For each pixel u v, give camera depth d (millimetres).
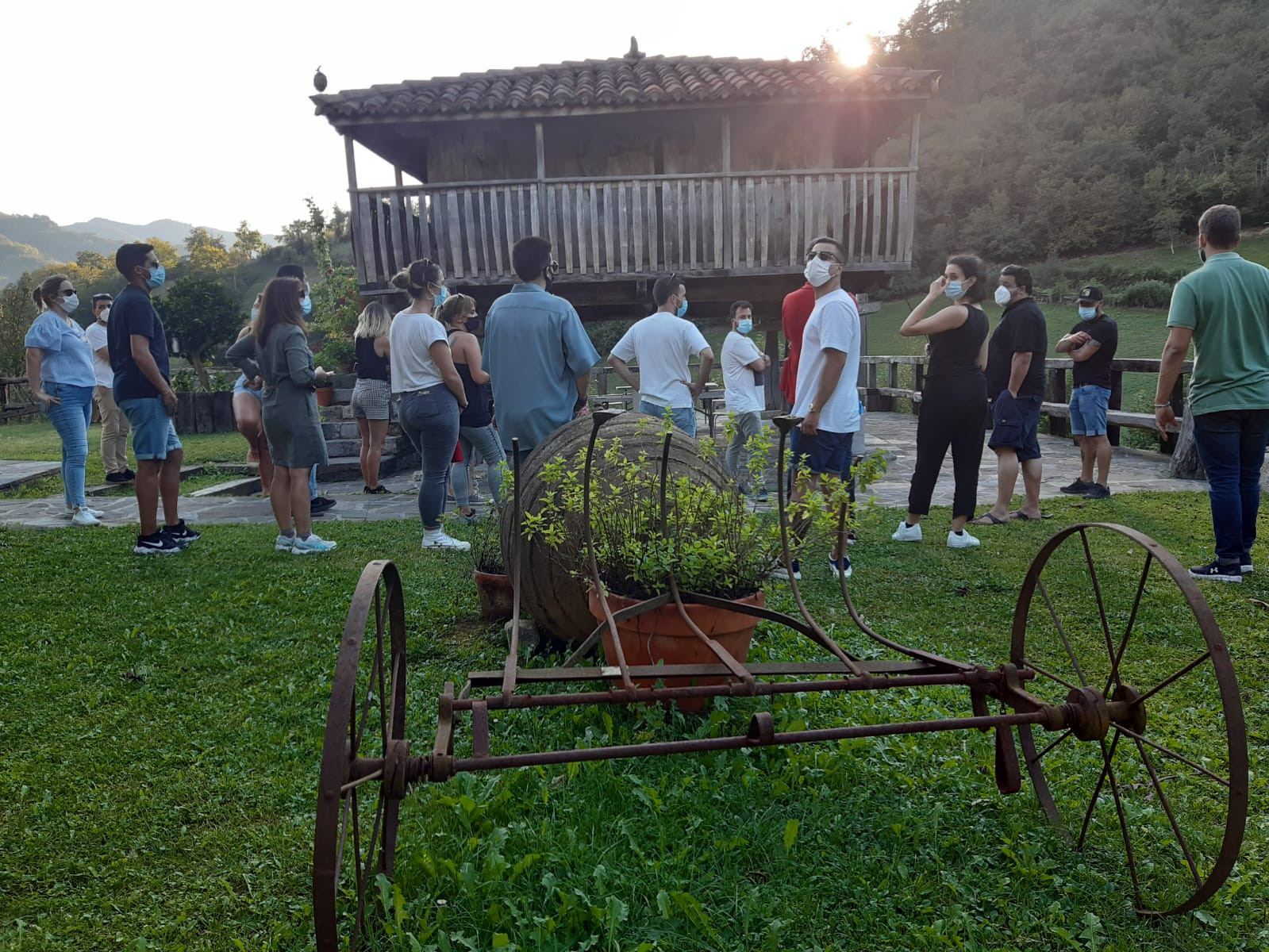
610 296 13898
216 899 2443
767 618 3137
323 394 11664
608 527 3551
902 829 2686
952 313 6199
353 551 6531
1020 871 2516
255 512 8586
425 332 6238
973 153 85312
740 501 3709
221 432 17172
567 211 12617
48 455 13258
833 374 5453
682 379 6695
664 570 3250
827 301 5531
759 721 2289
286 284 6258
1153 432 13227
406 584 5578
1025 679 2814
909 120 13773
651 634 3279
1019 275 7320
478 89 13188
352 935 2260
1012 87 95125
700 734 3195
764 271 12734
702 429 14828
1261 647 4449
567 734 3312
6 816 2855
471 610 5020
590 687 3637
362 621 2066
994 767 3016
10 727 3512
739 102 12086
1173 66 88812
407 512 8562
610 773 2936
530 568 3926
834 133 13805
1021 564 6109
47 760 3250
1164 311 50594
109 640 4574
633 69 14625
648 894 2381
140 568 6020
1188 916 2357
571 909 2256
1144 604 5172
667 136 13852
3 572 5859
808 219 12625
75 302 7613
